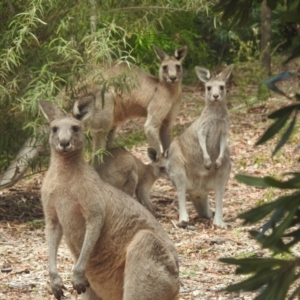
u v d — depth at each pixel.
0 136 14.02
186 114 22.61
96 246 8.09
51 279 8.16
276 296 3.76
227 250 11.98
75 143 8.16
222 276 10.48
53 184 8.12
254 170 16.98
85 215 8.01
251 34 27.45
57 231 8.29
